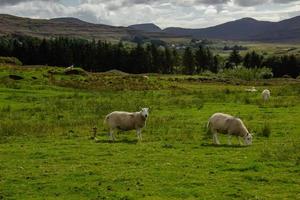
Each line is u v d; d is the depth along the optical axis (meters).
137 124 28.44
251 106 48.06
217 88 83.31
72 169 20.23
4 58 113.06
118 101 52.69
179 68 176.62
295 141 27.41
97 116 40.12
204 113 42.34
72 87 69.25
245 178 18.61
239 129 26.66
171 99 55.16
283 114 40.84
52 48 157.12
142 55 163.00
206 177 18.69
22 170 20.19
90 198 16.12
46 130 32.16
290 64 172.25
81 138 29.19
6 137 29.70
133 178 18.53
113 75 88.12
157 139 28.69
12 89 60.78
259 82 117.56
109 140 28.34
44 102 51.34
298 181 18.09
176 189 17.02
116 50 163.38
